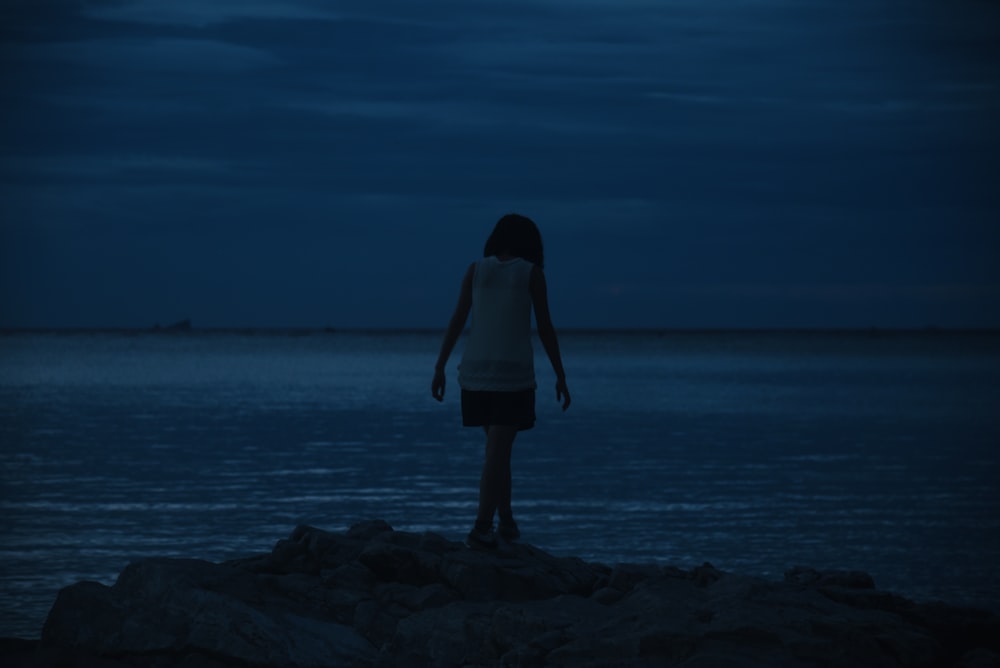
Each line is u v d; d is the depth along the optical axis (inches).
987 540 702.5
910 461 1134.4
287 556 247.0
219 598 202.2
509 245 240.8
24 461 1094.4
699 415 1755.7
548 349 240.7
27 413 1723.7
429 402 2012.8
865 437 1390.3
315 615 216.4
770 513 799.7
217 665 191.6
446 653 199.6
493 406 237.5
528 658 184.5
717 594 219.5
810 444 1304.1
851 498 874.1
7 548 644.1
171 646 195.0
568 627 198.2
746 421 1640.0
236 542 670.5
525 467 1077.8
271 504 821.9
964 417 1712.6
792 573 271.7
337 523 740.7
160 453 1165.1
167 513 778.2
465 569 229.5
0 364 3922.2
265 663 189.8
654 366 4281.5
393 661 198.4
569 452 1214.9
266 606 213.3
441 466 1061.1
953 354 6756.9
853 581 260.5
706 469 1062.4
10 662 189.3
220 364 4116.6
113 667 190.2
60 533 697.0
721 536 709.9
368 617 214.7
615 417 1711.4
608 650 183.8
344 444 1266.0
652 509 813.2
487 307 236.7
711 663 175.6
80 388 2442.2
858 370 3860.7
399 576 237.5
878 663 186.2
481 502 244.2
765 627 187.0
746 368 4079.7
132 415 1692.9
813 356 6156.5
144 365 3949.3
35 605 506.3
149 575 213.6
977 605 537.0
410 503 829.8
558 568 249.1
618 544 679.7
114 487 911.7
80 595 207.9
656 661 180.4
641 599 213.3
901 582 589.9
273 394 2250.2
